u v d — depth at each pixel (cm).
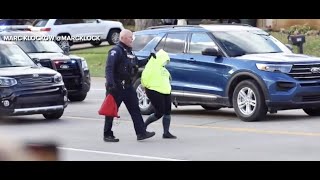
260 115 3400
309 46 7069
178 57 3759
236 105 3491
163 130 3030
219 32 3738
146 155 2469
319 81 3403
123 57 2788
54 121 3684
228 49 3612
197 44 3747
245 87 3441
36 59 4266
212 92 3594
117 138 2962
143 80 2891
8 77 3466
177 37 3866
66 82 4556
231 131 3120
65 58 4591
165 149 2617
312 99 3412
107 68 2775
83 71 4684
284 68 3359
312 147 2600
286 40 7569
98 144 2781
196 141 2825
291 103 3353
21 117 3903
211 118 3691
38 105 3538
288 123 3372
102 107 2823
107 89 2814
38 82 3547
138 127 2867
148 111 3875
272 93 3338
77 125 3481
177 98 3769
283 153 2459
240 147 2630
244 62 3450
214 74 3578
